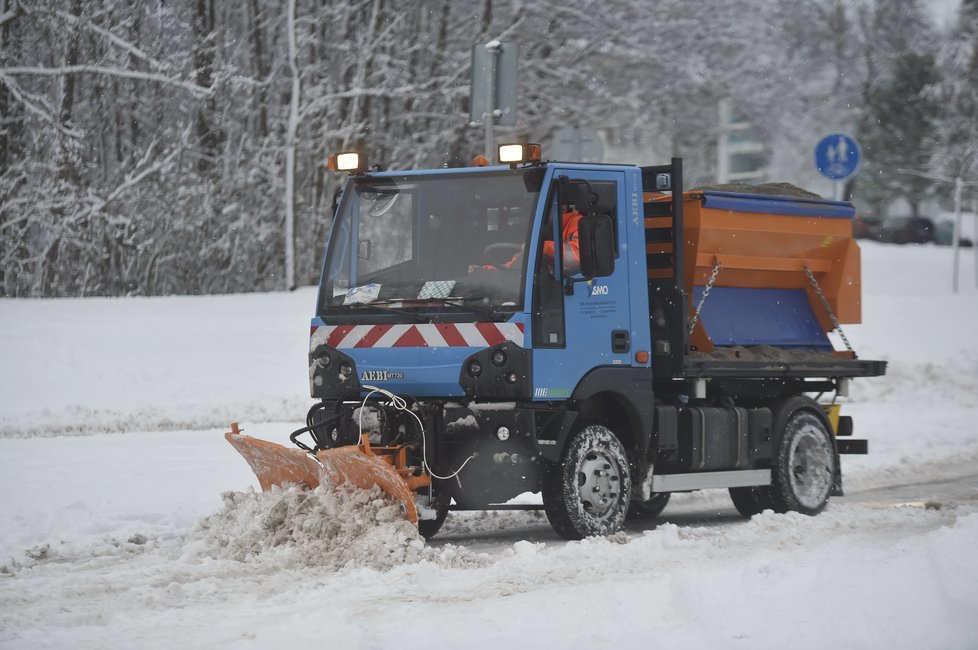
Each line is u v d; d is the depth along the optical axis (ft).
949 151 604.90
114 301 288.30
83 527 104.06
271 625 66.80
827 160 176.35
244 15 375.45
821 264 129.49
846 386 133.28
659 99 383.86
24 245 334.24
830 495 126.93
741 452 118.01
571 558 87.10
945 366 257.14
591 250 97.25
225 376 222.07
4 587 78.59
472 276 98.53
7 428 173.68
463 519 119.75
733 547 93.20
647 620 65.41
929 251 522.88
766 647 59.00
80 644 62.75
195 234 359.66
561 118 380.37
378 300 100.42
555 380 98.73
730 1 384.27
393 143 383.24
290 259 347.36
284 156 371.76
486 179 100.17
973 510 114.62
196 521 108.58
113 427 177.68
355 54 370.73
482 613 68.80
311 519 88.43
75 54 339.77
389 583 78.59
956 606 65.05
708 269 118.01
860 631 61.11
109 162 372.79
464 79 374.63
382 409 96.99
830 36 536.42
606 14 372.38
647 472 109.19
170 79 334.03
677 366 110.93
